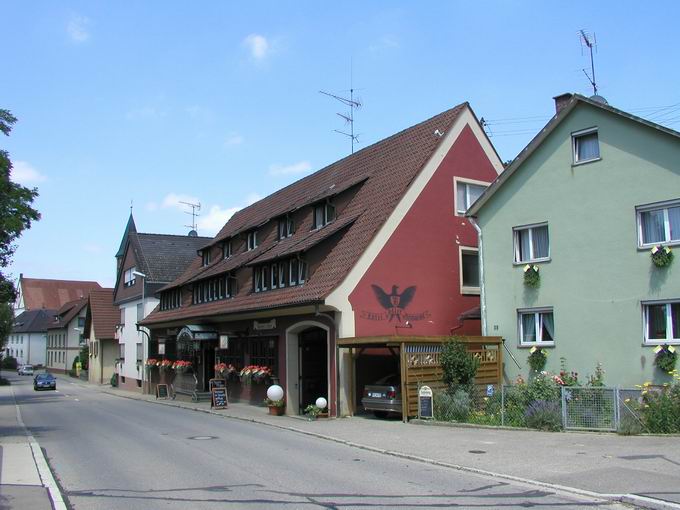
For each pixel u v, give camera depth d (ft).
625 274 58.95
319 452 45.80
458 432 52.39
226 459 42.78
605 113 61.57
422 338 63.05
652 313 57.41
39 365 347.36
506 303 69.10
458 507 28.04
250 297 90.79
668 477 32.12
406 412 60.80
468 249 80.74
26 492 32.32
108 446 50.60
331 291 69.05
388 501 29.43
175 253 163.84
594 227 61.77
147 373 145.38
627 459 37.14
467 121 83.66
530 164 68.28
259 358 87.71
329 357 71.26
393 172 82.74
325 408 71.10
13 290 104.83
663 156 57.00
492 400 58.70
